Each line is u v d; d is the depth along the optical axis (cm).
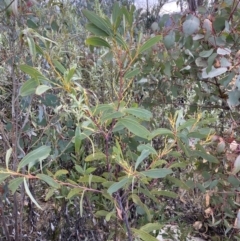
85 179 80
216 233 151
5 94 118
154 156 92
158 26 118
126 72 79
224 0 114
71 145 115
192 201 145
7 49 108
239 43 109
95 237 128
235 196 123
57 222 134
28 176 68
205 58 111
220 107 128
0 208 116
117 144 75
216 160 93
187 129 92
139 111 71
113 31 70
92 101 123
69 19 141
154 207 131
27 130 114
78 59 128
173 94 133
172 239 140
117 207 84
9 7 92
